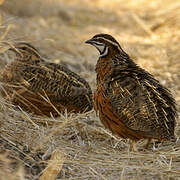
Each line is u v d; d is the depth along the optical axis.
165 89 11.05
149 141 11.10
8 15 22.41
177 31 22.38
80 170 9.98
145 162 10.41
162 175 9.76
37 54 12.83
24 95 12.16
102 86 10.91
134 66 11.21
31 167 9.73
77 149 11.03
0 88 12.37
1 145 10.23
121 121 10.62
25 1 27.67
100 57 11.60
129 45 20.22
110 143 11.91
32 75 12.19
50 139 11.04
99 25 25.39
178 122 12.56
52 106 12.12
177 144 11.55
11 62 12.72
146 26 23.77
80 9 28.73
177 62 18.42
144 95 10.45
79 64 18.77
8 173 8.99
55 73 12.28
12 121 11.45
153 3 28.38
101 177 9.63
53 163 9.57
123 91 10.55
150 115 10.30
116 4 29.83
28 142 10.70
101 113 11.04
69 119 11.06
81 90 12.32
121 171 9.96
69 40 21.86
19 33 19.30
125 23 25.66
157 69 17.58
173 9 25.48
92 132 12.43
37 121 12.40
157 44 20.92
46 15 26.59
